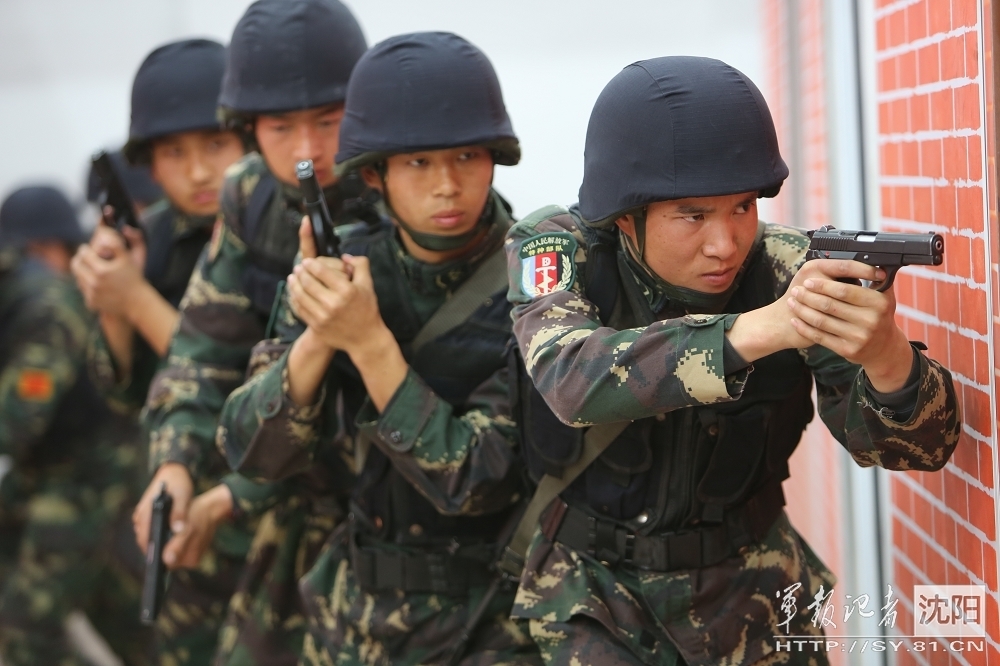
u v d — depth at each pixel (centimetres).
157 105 466
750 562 275
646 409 236
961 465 280
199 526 400
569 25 980
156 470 403
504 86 986
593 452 272
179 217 493
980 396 264
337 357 325
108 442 616
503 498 310
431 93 301
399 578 326
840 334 215
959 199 272
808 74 527
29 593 595
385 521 328
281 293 349
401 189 307
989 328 256
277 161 389
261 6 386
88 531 606
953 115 274
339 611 340
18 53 1074
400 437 304
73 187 1087
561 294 261
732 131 238
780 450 273
